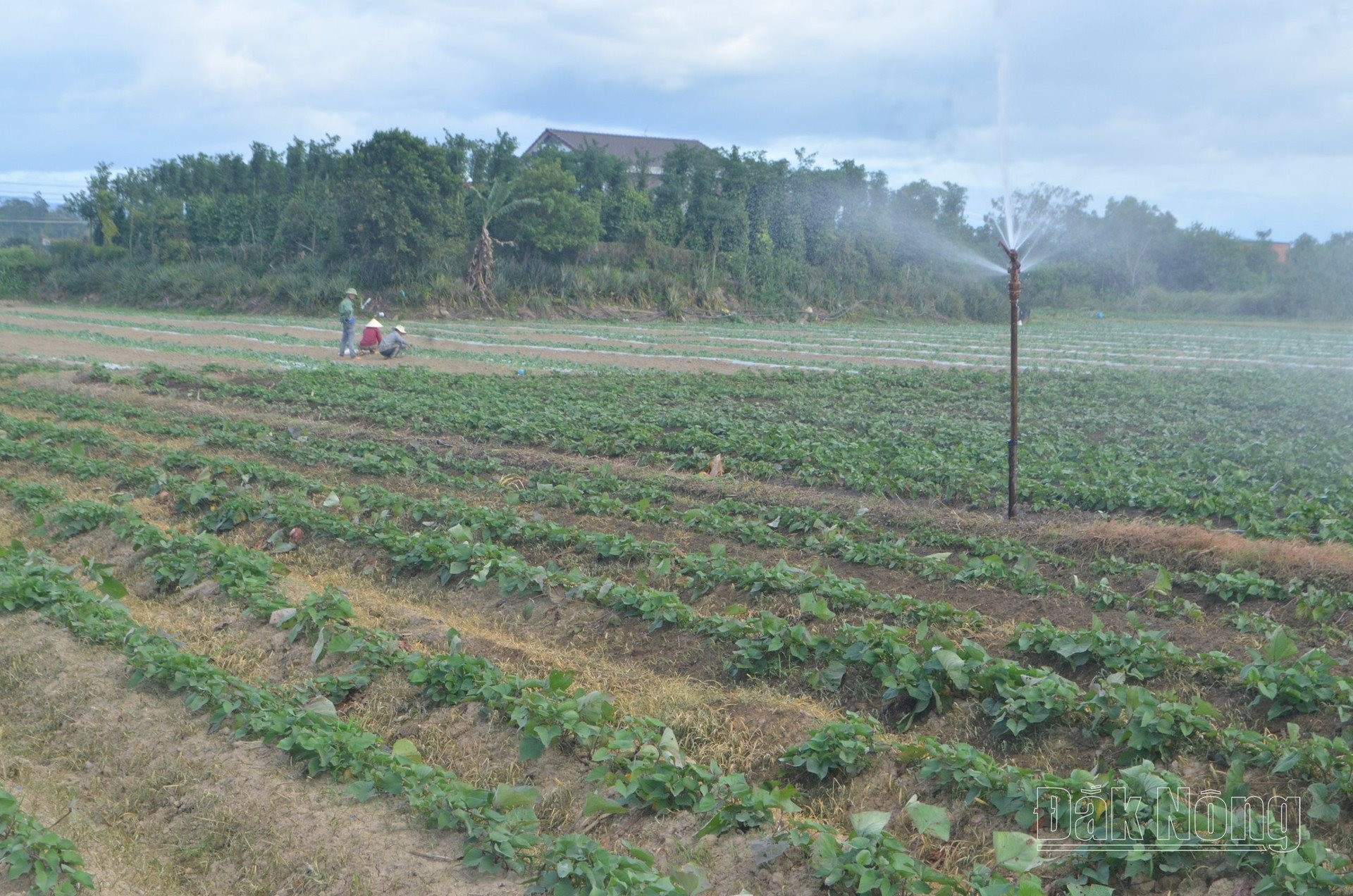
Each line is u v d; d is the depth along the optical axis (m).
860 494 15.28
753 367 33.88
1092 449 17.94
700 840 6.55
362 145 56.88
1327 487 14.69
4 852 6.36
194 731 8.15
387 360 32.94
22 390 24.30
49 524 13.45
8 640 9.69
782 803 6.45
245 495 14.12
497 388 25.66
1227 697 7.81
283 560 12.52
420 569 11.83
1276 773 6.45
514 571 11.02
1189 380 30.27
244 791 7.34
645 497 14.95
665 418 20.73
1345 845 5.87
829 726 7.34
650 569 11.25
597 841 6.74
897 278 73.44
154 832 7.12
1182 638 9.16
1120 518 13.99
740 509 14.09
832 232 72.19
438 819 6.78
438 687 8.56
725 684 9.02
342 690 8.80
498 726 8.04
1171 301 80.44
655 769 7.00
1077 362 38.66
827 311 69.50
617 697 8.75
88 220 74.94
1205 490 14.68
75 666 9.17
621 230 67.00
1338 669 8.23
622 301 63.03
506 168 65.00
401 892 6.27
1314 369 35.00
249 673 9.32
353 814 6.99
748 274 68.44
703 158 69.00
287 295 58.62
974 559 11.52
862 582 10.49
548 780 7.45
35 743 8.21
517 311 58.81
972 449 17.78
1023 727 7.36
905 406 24.20
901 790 6.95
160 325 46.94
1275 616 9.85
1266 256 89.31
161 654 8.89
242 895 6.51
